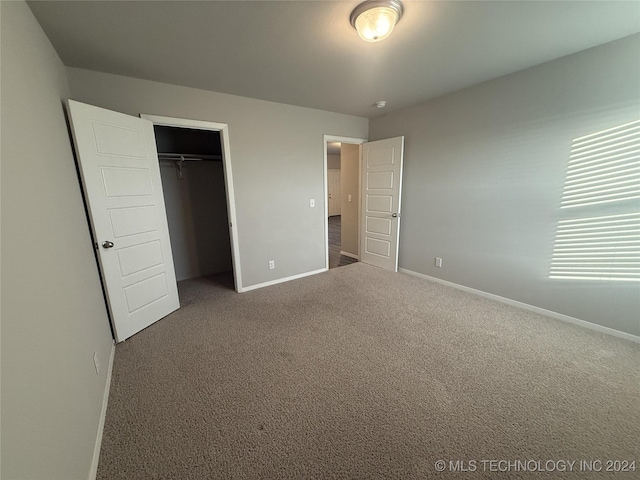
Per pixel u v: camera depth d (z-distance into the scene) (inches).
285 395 64.7
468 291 125.7
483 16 63.4
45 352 37.6
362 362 76.4
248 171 124.5
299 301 118.8
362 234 173.5
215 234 165.9
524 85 96.3
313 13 61.2
